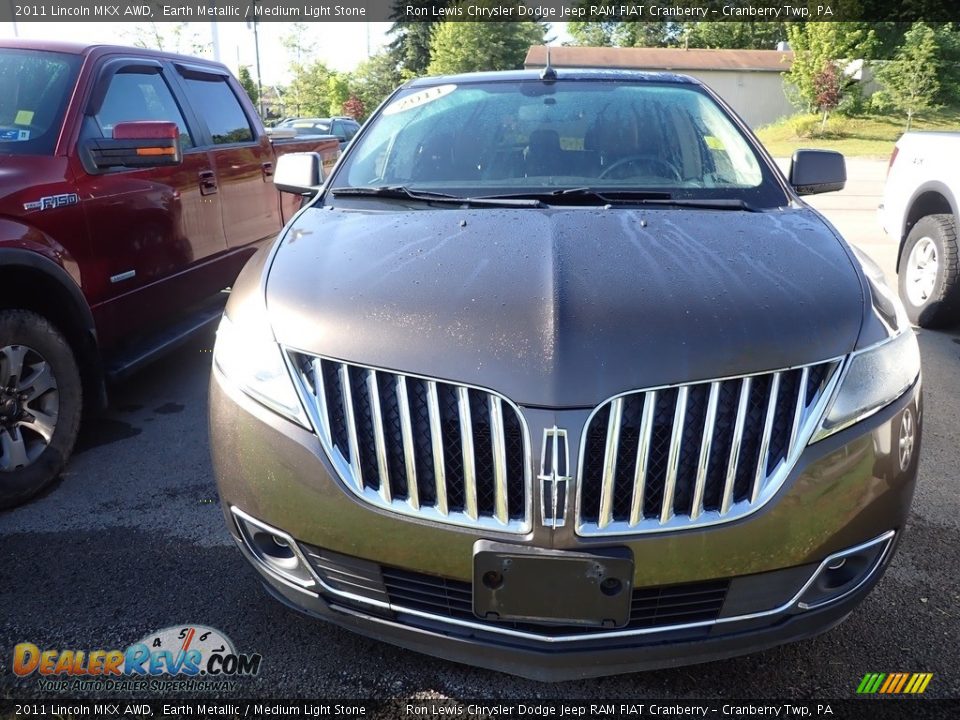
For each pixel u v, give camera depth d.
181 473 3.50
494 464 1.78
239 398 2.07
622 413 1.77
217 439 2.13
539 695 2.18
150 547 2.89
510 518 1.80
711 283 2.00
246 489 2.04
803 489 1.84
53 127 3.52
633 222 2.41
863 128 32.69
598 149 3.05
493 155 3.06
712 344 1.81
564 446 1.74
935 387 4.54
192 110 4.72
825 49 33.91
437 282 2.04
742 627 1.92
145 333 4.15
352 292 2.05
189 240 4.42
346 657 2.32
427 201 2.78
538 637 1.86
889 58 37.69
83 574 2.72
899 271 6.12
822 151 3.21
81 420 3.47
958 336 5.57
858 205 12.30
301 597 2.07
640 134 3.11
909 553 2.83
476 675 2.25
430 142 3.16
